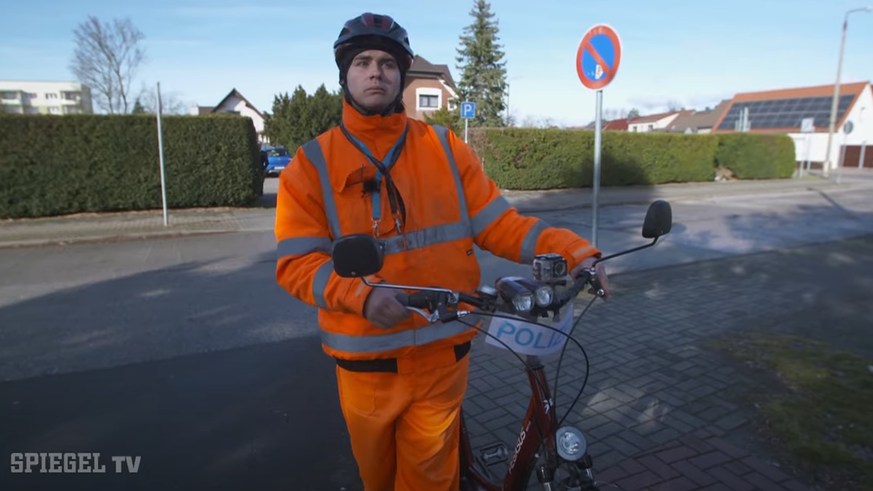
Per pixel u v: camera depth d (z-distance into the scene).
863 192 21.53
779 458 3.13
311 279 1.72
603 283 1.87
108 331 5.39
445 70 45.41
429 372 1.96
